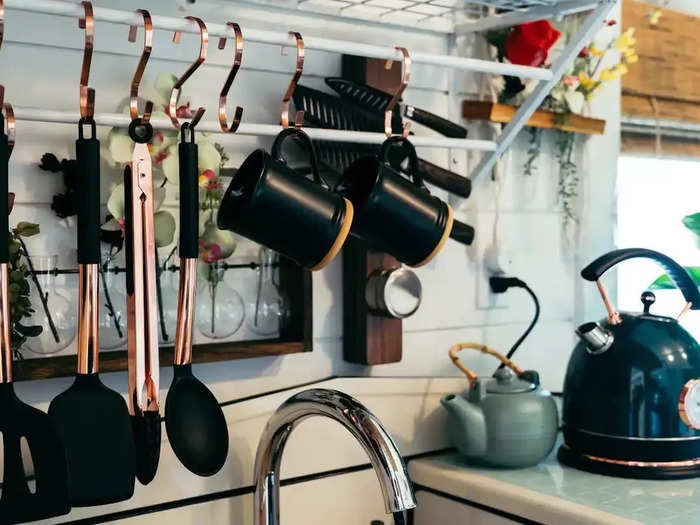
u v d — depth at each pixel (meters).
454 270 1.48
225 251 1.12
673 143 1.94
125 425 0.91
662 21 1.89
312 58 1.28
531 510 1.15
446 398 1.29
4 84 1.03
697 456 1.23
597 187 1.72
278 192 0.90
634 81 1.84
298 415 1.05
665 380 1.21
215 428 0.98
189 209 0.93
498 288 1.53
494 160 1.39
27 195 1.04
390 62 1.04
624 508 1.10
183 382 0.96
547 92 1.28
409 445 1.36
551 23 1.59
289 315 1.23
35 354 1.02
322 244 0.93
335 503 1.28
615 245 1.77
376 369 1.38
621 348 1.24
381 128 1.24
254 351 1.16
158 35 1.14
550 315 1.65
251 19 1.22
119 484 0.90
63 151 1.06
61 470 0.86
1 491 0.87
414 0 1.33
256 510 1.10
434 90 1.43
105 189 1.07
